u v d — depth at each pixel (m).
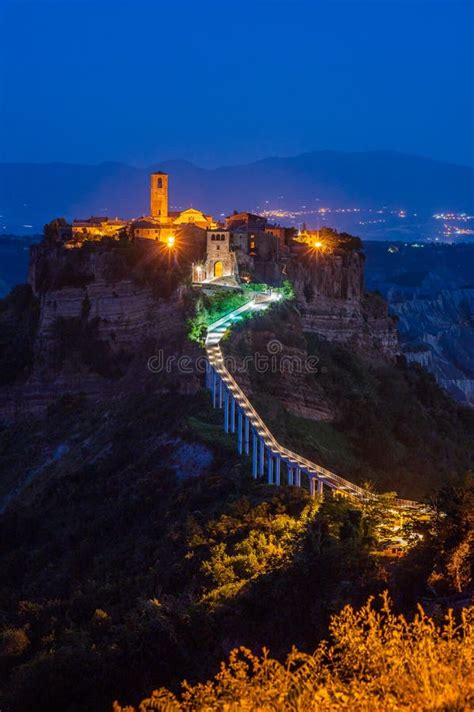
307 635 61.97
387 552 69.81
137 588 88.88
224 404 128.25
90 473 132.00
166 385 141.25
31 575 112.81
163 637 66.12
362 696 36.69
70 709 65.62
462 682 37.03
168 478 118.75
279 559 72.50
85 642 73.88
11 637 82.31
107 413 147.50
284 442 132.62
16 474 147.88
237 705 37.84
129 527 113.50
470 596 58.91
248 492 105.69
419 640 41.25
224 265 157.38
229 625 65.62
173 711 39.78
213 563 81.69
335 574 63.94
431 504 72.06
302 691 38.38
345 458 145.12
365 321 195.12
